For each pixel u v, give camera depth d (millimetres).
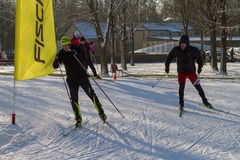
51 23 6805
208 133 6504
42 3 6633
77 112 6805
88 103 9156
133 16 30797
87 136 6277
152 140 6082
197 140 6090
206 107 8648
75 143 5910
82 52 6996
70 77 6887
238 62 44344
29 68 6574
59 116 7672
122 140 6070
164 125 7031
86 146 5766
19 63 6457
